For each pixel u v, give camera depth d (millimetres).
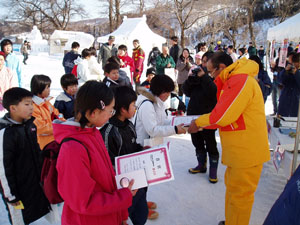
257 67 2162
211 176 3574
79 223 1390
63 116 3461
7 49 5176
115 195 1355
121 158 1660
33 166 2334
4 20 47125
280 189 3445
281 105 5211
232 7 27328
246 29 31375
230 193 2283
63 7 46312
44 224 2748
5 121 2205
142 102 2547
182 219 2834
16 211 2305
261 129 2148
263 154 2172
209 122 2164
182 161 4320
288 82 5062
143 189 2311
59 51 32812
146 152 1674
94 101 1332
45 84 3035
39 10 45250
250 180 2201
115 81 4453
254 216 2861
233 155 2176
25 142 2277
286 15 27391
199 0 25469
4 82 4664
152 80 2598
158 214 2895
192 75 3576
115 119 2094
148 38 18219
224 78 2209
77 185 1253
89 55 6059
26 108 2213
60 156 1299
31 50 34406
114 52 11047
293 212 1519
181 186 3512
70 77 3504
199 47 6863
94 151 1377
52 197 1461
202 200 3193
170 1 26453
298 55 4812
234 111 2039
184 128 2404
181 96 7227
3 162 2152
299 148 2641
